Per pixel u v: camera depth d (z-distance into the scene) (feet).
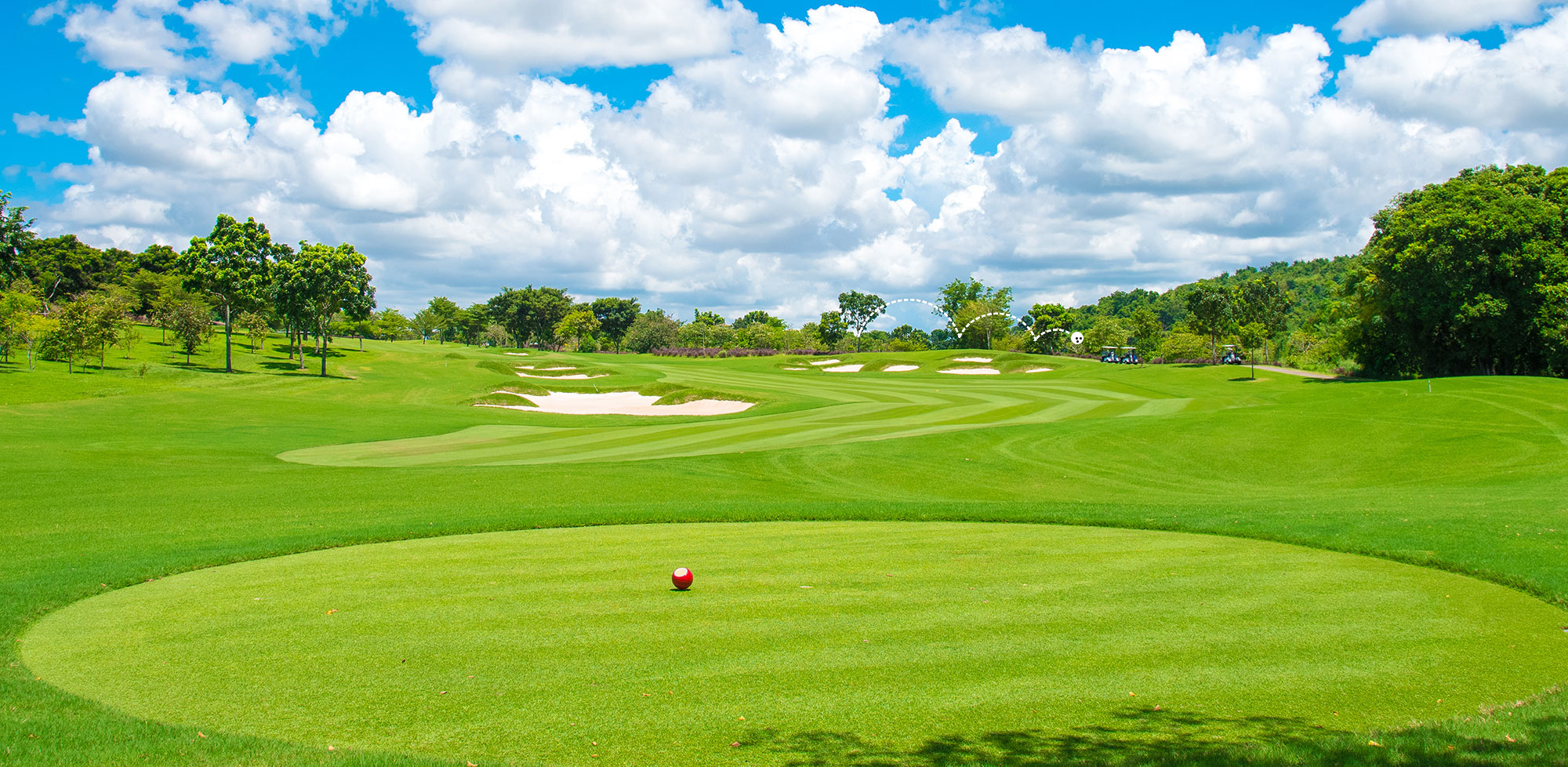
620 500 64.95
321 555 41.60
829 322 431.84
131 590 34.78
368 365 266.77
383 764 18.47
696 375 247.09
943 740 20.18
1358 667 24.71
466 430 130.62
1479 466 77.36
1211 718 21.26
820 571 37.19
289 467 82.84
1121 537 44.93
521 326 573.33
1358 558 38.83
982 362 269.85
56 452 91.15
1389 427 93.50
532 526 50.11
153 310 335.67
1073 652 26.18
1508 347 175.42
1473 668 24.48
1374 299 197.47
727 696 22.94
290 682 23.98
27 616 30.58
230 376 213.25
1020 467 84.58
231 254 229.04
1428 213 174.50
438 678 24.32
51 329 201.67
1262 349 316.40
